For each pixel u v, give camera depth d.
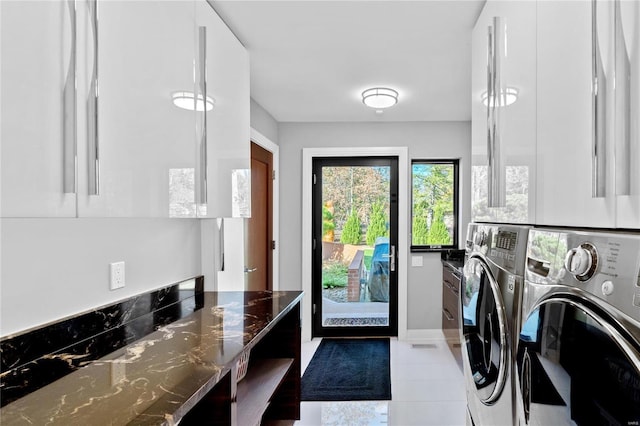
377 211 4.07
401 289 3.97
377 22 1.92
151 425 0.77
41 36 0.81
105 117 1.01
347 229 4.10
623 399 0.69
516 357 1.15
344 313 4.11
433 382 2.98
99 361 1.13
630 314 0.69
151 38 1.23
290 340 2.05
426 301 3.99
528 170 1.18
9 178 0.74
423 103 3.33
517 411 1.16
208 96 1.65
